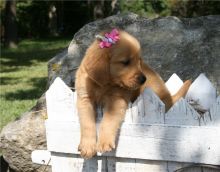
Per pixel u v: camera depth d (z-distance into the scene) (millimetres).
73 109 1935
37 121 2295
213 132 1752
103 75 1911
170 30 2646
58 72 2639
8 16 11523
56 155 1986
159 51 2605
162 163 1840
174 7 8805
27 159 2297
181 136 1788
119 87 1930
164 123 1813
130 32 2678
